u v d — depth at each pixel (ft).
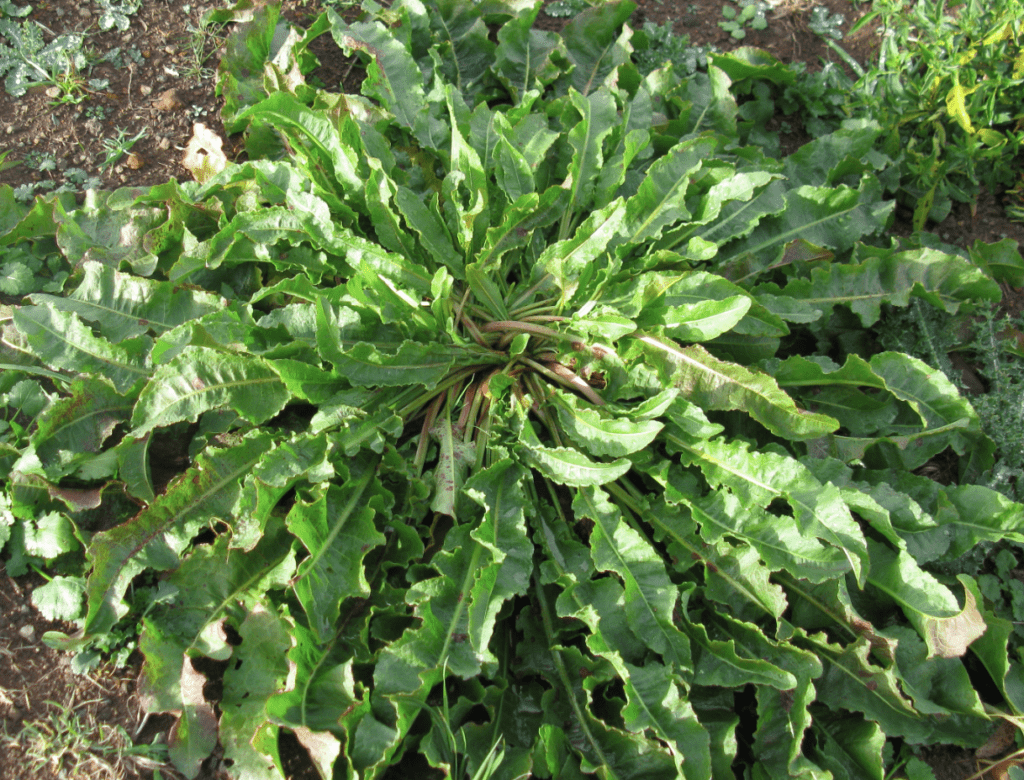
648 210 2.78
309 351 2.47
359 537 2.30
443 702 2.14
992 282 2.80
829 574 2.27
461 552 2.31
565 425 2.54
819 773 2.10
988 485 2.68
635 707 2.14
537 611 2.41
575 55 3.30
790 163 3.11
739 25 3.62
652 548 2.34
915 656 2.32
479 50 3.25
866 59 3.61
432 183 2.90
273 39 3.09
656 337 2.55
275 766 2.06
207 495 2.33
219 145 2.89
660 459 2.56
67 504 2.31
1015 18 3.02
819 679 2.34
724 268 2.88
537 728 2.27
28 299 2.69
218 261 2.60
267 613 2.21
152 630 2.19
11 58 3.05
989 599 2.55
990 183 3.32
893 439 2.61
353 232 2.72
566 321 2.68
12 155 2.92
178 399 2.31
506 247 2.72
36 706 2.21
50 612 2.28
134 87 3.09
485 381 2.65
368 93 2.87
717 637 2.38
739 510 2.39
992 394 2.82
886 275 2.84
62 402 2.37
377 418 2.46
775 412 2.43
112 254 2.71
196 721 2.13
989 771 2.36
